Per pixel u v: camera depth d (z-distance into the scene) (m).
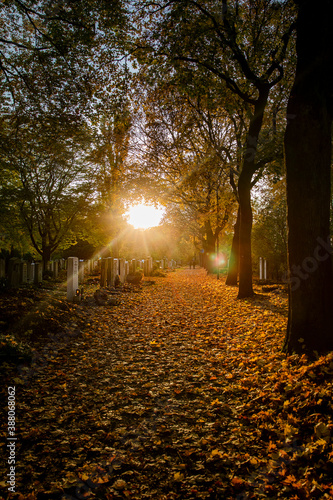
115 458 3.30
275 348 6.23
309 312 5.33
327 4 5.15
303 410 3.71
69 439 3.65
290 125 5.46
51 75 10.38
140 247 47.19
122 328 9.26
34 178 20.47
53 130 11.14
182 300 15.02
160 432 3.76
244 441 3.49
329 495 2.57
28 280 17.55
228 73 10.20
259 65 11.49
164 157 18.53
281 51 10.72
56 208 21.34
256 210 23.00
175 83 9.92
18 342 6.45
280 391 4.32
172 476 3.03
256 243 24.05
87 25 9.02
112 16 8.61
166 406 4.42
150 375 5.62
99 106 10.54
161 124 17.23
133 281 21.97
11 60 10.55
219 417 4.05
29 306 8.89
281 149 12.91
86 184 21.58
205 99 10.62
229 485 2.87
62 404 4.51
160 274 32.12
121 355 6.80
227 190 21.06
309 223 5.32
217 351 6.85
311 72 5.25
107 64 10.05
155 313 11.50
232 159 16.80
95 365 6.16
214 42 9.38
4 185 19.19
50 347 7.03
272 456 3.15
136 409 4.34
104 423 3.98
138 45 9.71
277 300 11.95
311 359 5.06
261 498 2.70
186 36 9.10
